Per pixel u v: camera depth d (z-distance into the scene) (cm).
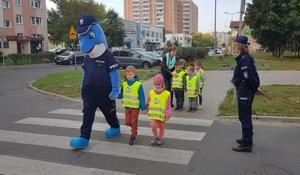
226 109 976
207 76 2025
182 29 13575
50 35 6241
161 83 648
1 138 714
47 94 1384
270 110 944
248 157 589
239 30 1136
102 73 665
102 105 684
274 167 543
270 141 684
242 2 1116
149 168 542
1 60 3794
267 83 1666
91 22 662
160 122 658
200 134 738
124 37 7150
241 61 599
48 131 770
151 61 2839
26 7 5284
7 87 1669
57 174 517
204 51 4541
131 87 663
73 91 1375
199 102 1069
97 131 766
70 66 3572
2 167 546
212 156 595
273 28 4294
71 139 702
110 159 584
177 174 517
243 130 615
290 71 2409
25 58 4066
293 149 633
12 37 4734
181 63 991
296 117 866
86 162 570
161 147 648
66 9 5694
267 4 4325
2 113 982
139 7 12419
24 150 634
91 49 657
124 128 791
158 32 9881
